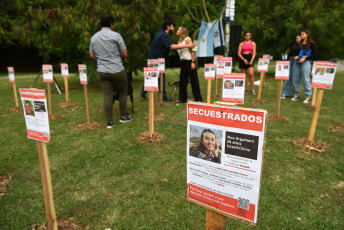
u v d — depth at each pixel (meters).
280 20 11.75
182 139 3.71
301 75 6.21
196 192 1.31
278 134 3.85
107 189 2.44
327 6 11.34
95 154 3.24
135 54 8.83
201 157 1.23
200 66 23.23
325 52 11.77
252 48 7.05
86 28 7.00
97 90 8.65
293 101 6.32
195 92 5.91
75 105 6.18
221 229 1.29
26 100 1.56
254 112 1.00
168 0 8.77
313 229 1.87
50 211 1.71
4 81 12.05
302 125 4.29
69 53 9.76
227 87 3.45
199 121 1.19
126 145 3.51
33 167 2.94
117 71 4.04
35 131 1.59
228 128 1.10
